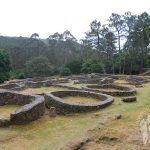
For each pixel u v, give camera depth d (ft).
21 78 218.79
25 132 52.37
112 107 77.00
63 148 41.45
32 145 45.32
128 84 140.97
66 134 50.80
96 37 292.61
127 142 42.96
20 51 336.90
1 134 50.14
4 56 183.21
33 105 60.29
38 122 58.95
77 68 256.93
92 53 294.66
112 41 279.49
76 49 382.22
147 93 104.68
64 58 351.46
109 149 40.50
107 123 55.93
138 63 254.27
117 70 257.14
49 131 53.36
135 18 271.28
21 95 74.28
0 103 74.95
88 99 90.07
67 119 63.72
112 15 278.26
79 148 41.98
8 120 55.01
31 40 382.42
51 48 367.04
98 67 244.83
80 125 57.47
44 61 258.98
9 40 456.45
